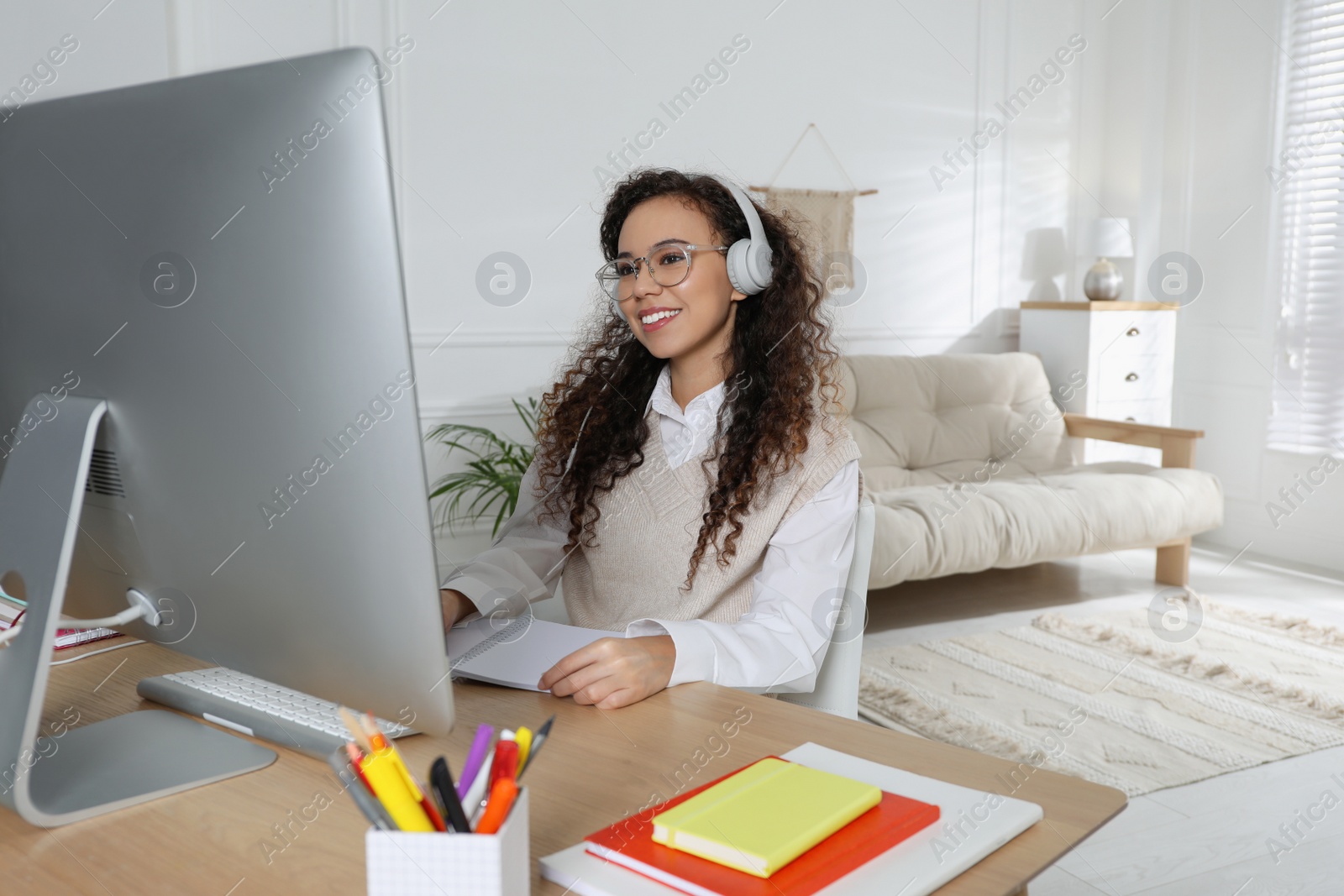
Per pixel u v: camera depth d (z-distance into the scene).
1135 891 1.72
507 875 0.51
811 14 4.04
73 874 0.62
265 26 2.95
